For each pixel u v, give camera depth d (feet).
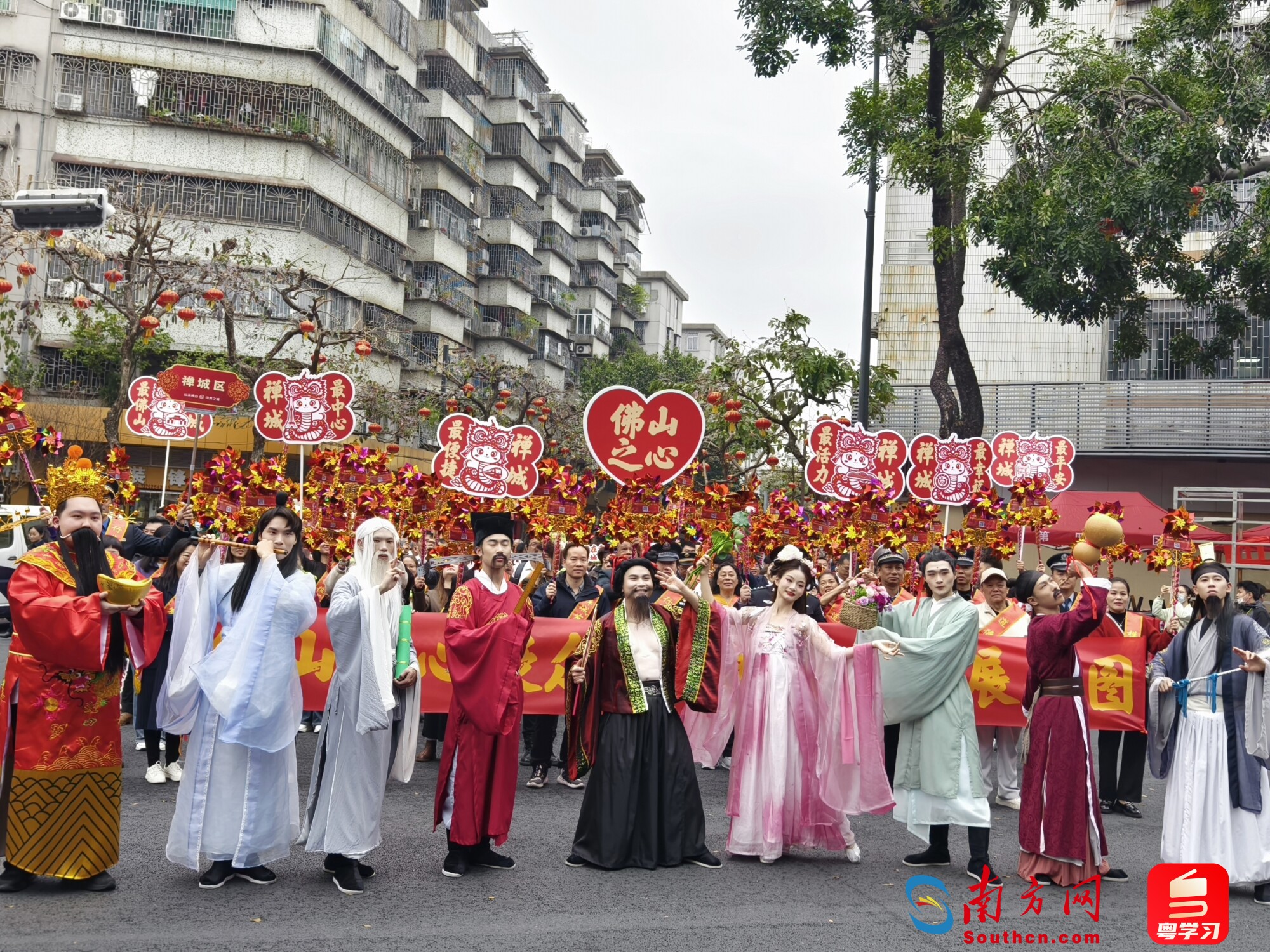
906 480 45.09
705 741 24.81
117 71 99.76
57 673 18.94
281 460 40.22
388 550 20.58
